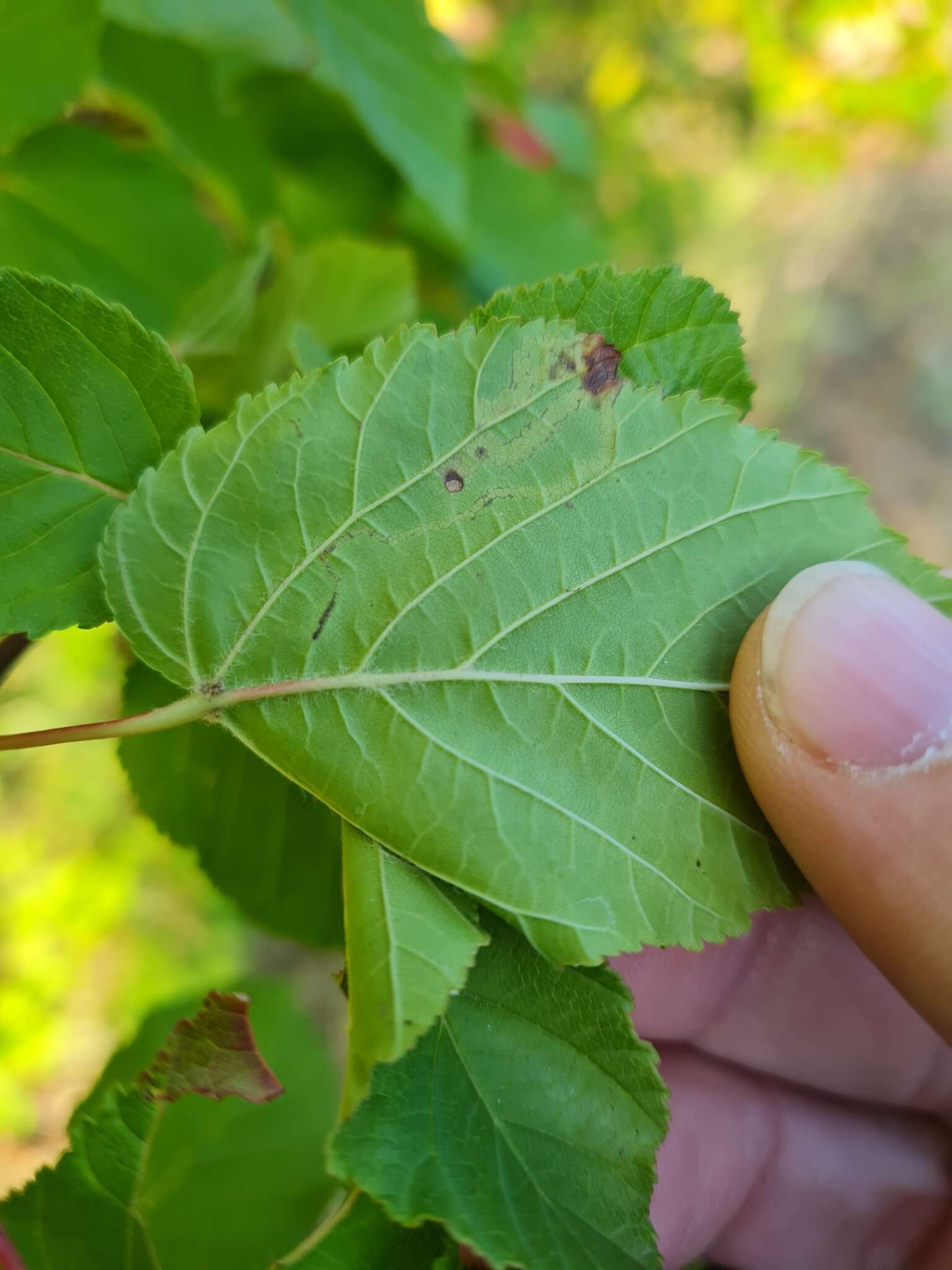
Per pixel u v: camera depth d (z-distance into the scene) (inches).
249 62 3.7
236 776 3.1
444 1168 2.1
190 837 3.1
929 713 2.4
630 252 9.9
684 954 3.9
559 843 2.3
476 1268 2.3
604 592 2.4
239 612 2.3
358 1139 2.0
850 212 11.9
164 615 2.3
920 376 12.1
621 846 2.4
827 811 2.5
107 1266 2.5
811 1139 4.3
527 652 2.4
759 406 11.6
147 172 3.9
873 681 2.4
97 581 2.3
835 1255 4.5
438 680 2.3
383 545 2.3
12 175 3.6
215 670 2.3
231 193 4.1
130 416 2.3
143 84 3.8
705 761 2.5
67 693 7.2
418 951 2.2
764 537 2.5
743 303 11.5
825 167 10.3
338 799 2.3
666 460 2.5
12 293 2.1
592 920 2.3
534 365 2.4
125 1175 2.5
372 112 3.7
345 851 2.3
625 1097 2.3
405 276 3.6
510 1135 2.3
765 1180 4.4
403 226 4.6
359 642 2.3
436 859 2.3
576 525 2.4
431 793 2.3
